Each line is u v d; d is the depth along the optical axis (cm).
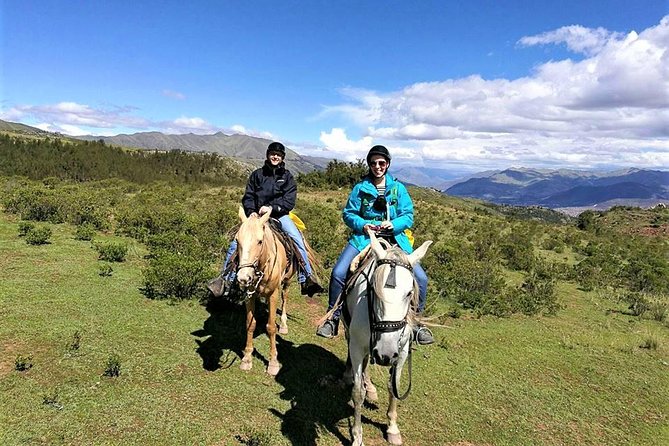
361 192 499
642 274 1506
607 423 584
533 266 1606
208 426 449
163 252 974
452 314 962
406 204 500
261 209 565
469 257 1507
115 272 904
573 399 638
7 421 411
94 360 545
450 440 499
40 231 1061
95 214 1398
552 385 678
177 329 674
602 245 2438
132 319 684
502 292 1202
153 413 456
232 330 704
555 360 776
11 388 465
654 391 693
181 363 571
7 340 564
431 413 549
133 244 1170
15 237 1081
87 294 760
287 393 541
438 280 1195
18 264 872
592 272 1558
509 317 1010
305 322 802
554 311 1070
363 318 422
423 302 507
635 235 3488
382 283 371
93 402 460
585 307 1181
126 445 404
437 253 1492
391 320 361
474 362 727
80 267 901
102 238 1205
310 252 730
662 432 578
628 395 671
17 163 5191
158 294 800
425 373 660
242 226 501
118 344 595
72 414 436
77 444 396
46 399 448
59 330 609
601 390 679
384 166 484
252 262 482
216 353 616
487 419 555
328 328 507
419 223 2234
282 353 656
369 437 476
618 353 842
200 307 778
